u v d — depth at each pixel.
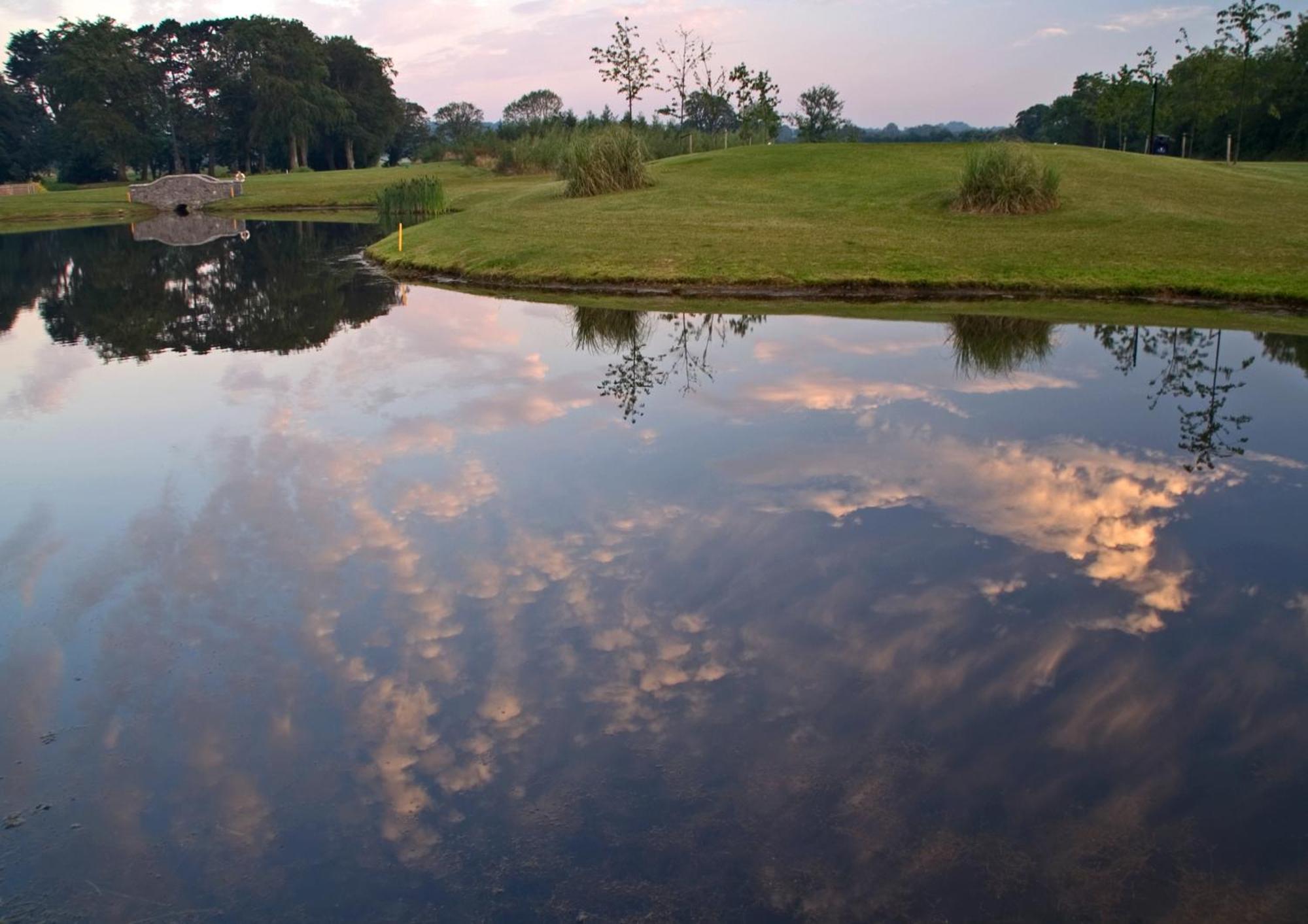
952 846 3.49
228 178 68.38
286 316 16.11
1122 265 15.34
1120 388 9.57
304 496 7.20
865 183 24.17
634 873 3.41
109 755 4.16
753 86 43.25
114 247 29.97
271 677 4.75
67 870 3.52
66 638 5.17
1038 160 20.12
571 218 22.59
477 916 3.25
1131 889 3.27
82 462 8.20
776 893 3.29
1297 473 7.13
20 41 90.81
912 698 4.43
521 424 8.92
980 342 11.88
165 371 11.97
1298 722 4.18
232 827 3.72
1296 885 3.27
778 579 5.65
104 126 73.56
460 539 6.31
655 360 11.49
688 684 4.61
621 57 43.38
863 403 9.29
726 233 19.39
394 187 35.69
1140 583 5.50
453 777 3.98
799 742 4.13
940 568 5.75
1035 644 4.88
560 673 4.73
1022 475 7.23
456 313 15.59
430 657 4.89
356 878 3.44
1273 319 12.67
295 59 76.00
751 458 7.75
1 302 18.80
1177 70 47.72
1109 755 3.99
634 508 6.75
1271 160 54.53
